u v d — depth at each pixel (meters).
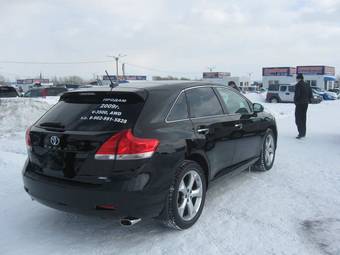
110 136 3.47
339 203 4.88
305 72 56.25
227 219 4.33
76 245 3.74
